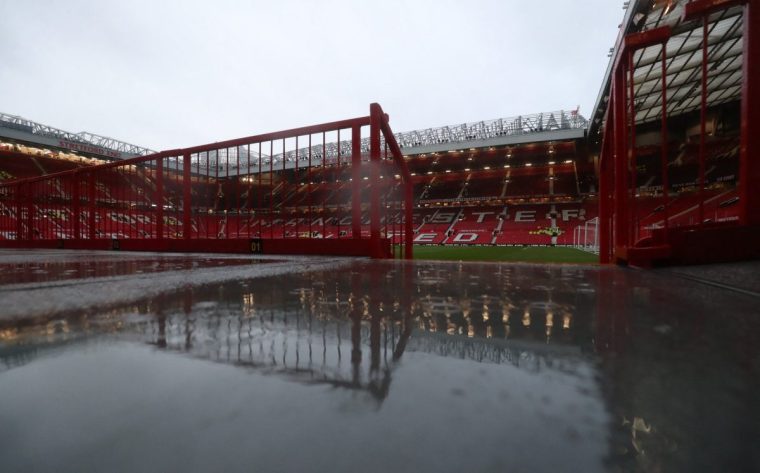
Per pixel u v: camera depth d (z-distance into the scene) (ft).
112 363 3.22
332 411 2.28
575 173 150.82
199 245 33.42
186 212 34.40
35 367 3.10
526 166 152.87
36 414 2.23
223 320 5.04
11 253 32.99
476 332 4.37
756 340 3.92
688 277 10.71
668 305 6.23
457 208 167.53
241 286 8.90
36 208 59.77
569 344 3.82
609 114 24.07
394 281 10.01
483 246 127.54
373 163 25.05
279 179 157.79
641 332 4.32
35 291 7.91
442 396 2.49
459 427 2.05
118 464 1.70
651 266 13.35
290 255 27.40
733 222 13.91
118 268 14.62
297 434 1.99
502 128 131.75
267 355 3.46
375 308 6.00
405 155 141.69
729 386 2.63
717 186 115.96
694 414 2.19
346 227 146.82
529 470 1.61
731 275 9.84
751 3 12.55
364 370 3.04
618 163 17.47
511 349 3.64
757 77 12.72
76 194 46.57
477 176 165.58
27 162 116.67
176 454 1.78
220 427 2.07
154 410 2.30
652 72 63.21
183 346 3.76
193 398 2.47
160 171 36.45
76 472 1.63
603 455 1.75
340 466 1.66
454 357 3.39
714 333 4.27
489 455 1.76
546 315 5.40
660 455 1.75
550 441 1.90
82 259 21.90
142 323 4.84
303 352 3.56
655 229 13.65
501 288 8.53
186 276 11.38
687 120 105.29
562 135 114.42
